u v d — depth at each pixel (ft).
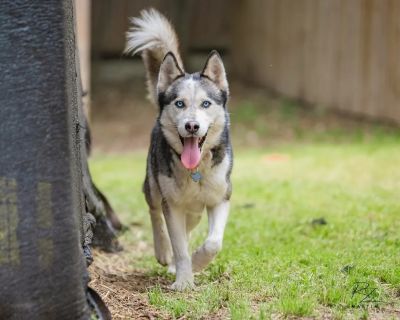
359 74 77.00
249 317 21.21
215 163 26.58
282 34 89.04
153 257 32.58
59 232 18.90
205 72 27.20
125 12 96.53
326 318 21.56
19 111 18.52
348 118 78.74
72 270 19.11
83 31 48.21
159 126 27.84
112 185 52.47
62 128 18.97
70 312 19.13
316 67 83.51
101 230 33.30
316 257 28.94
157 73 30.91
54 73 18.81
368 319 21.52
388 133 71.77
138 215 42.60
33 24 18.54
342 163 57.98
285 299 22.39
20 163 18.53
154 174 27.84
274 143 73.97
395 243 31.58
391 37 72.08
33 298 18.70
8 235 18.53
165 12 96.73
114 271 29.91
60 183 18.93
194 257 26.81
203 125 25.67
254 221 38.60
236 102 88.43
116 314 22.65
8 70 18.44
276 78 90.84
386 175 52.01
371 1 74.33
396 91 72.18
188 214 28.94
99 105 89.86
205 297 23.67
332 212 39.96
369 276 25.76
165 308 23.22
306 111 83.05
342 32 78.89
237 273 27.17
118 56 98.27
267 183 50.93
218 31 100.27
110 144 76.23
